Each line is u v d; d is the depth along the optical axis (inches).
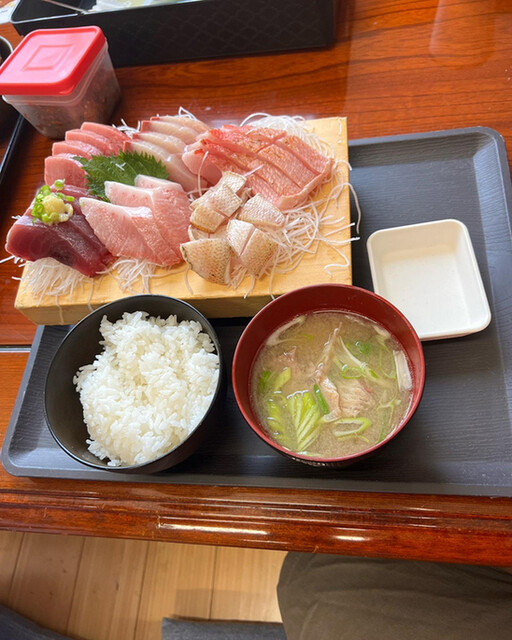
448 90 17.8
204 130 17.3
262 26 19.4
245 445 13.7
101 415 13.4
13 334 17.3
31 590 23.1
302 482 12.7
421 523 12.1
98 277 15.7
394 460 12.7
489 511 11.9
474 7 19.1
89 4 22.3
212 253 13.9
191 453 12.9
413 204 16.2
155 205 14.8
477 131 16.3
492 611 15.1
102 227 15.1
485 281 14.6
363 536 12.3
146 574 22.4
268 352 13.5
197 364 13.5
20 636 21.8
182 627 20.7
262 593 21.3
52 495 14.2
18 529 14.3
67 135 17.3
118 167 15.9
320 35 19.4
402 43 19.2
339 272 14.2
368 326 13.3
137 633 21.7
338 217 14.9
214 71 20.9
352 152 17.2
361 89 18.8
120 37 20.8
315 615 16.5
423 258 15.2
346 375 12.9
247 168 15.4
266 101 19.6
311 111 18.8
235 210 14.5
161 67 21.7
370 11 20.2
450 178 16.3
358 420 12.4
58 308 15.7
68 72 18.1
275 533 12.8
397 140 16.9
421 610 15.5
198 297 14.6
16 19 21.3
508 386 13.1
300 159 15.3
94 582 22.7
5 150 21.0
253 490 13.1
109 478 13.9
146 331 14.0
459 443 12.7
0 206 19.8
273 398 13.0
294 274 14.4
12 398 16.1
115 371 14.2
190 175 16.3
